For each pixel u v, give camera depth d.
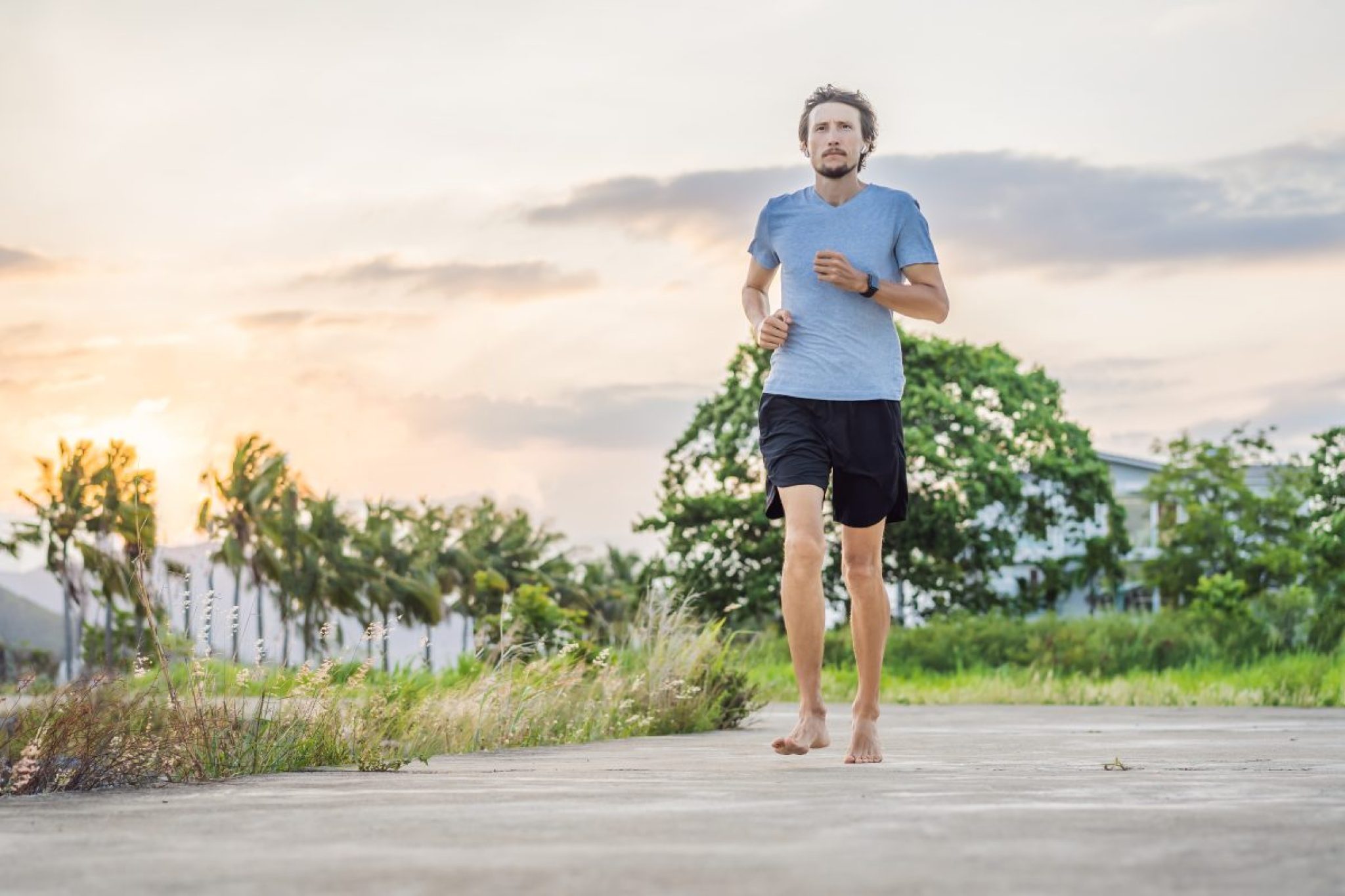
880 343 4.48
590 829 2.24
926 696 17.70
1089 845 1.99
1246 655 23.39
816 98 4.69
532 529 89.94
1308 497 41.59
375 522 83.81
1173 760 4.23
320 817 2.50
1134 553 48.16
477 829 2.26
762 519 40.06
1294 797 2.70
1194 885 1.65
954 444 42.06
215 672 4.56
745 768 3.96
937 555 41.28
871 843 2.02
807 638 4.41
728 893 1.62
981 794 2.81
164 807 2.80
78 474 66.56
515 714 6.44
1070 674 23.39
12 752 3.73
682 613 9.25
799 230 4.59
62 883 1.78
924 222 4.57
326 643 4.96
